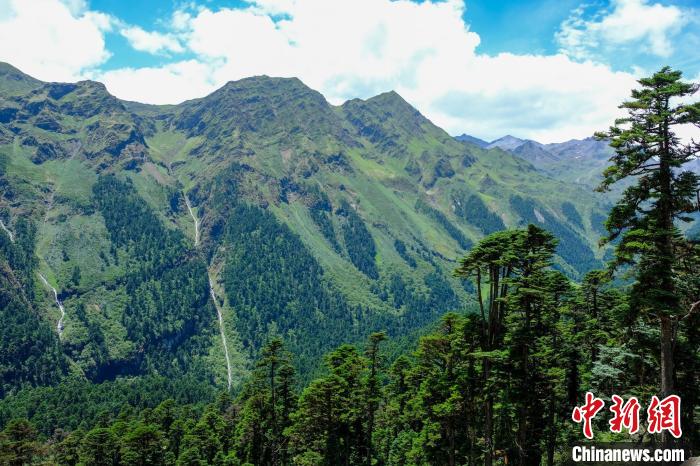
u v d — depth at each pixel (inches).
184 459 2972.4
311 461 2445.9
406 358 2844.5
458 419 1857.8
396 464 2632.9
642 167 1075.3
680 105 1011.9
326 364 2630.4
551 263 1385.3
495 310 1558.8
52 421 5605.3
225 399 4970.5
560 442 1640.0
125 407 5428.2
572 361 1599.4
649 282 1063.6
